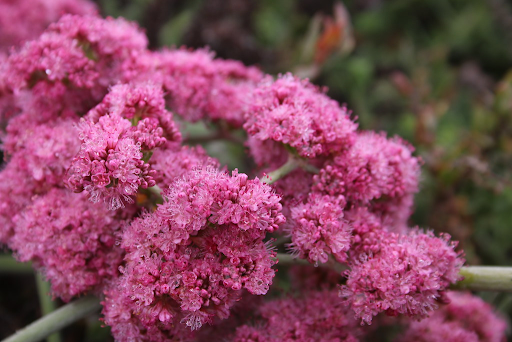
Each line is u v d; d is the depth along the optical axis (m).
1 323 0.29
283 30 0.40
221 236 0.22
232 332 0.24
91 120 0.22
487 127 0.33
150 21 0.35
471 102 0.39
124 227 0.22
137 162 0.22
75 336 0.29
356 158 0.23
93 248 0.23
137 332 0.22
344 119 0.23
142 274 0.21
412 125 0.35
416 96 0.37
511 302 0.30
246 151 0.25
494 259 0.32
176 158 0.23
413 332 0.25
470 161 0.32
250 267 0.21
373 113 0.38
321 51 0.33
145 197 0.23
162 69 0.25
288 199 0.23
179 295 0.21
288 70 0.36
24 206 0.24
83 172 0.21
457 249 0.31
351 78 0.37
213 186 0.21
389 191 0.24
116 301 0.22
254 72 0.28
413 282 0.22
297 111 0.23
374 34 0.43
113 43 0.25
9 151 0.25
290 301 0.24
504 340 0.28
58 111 0.25
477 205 0.33
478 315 0.26
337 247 0.22
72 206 0.23
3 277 0.30
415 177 0.24
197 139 0.28
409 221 0.30
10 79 0.24
